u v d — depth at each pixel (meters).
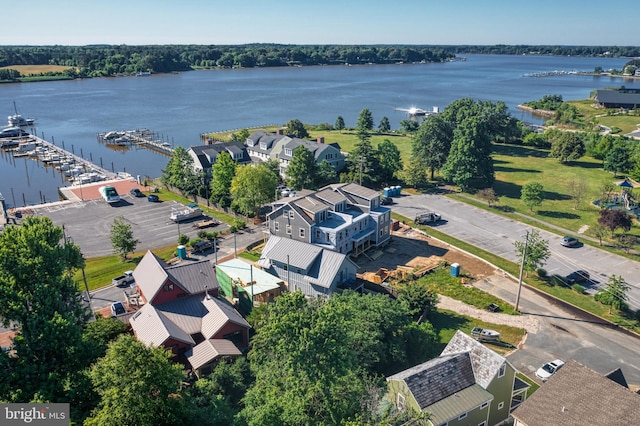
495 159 134.62
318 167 101.69
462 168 102.88
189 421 30.84
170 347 44.53
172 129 180.88
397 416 31.14
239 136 145.25
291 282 60.84
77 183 111.06
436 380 36.22
